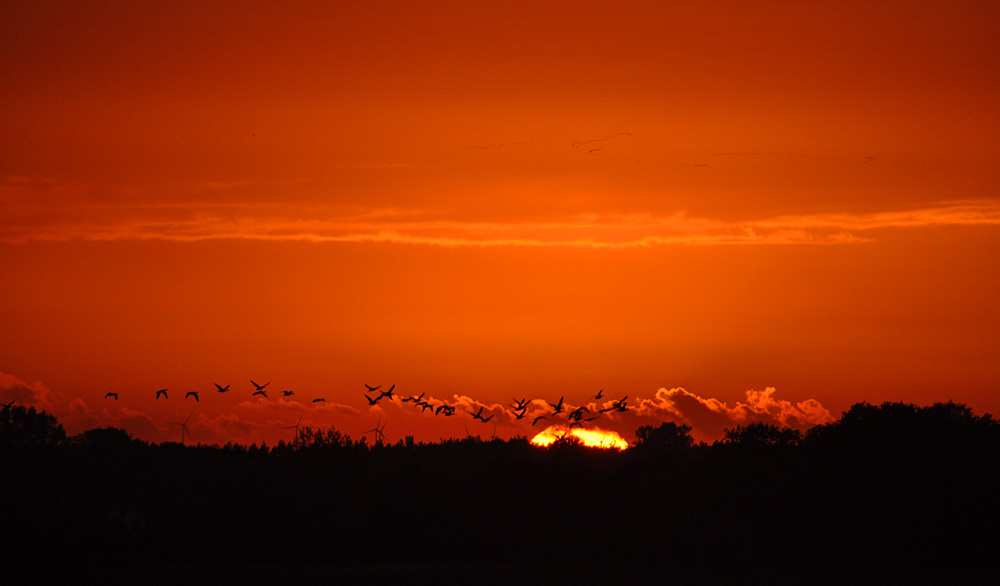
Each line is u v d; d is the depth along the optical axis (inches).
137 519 4133.9
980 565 3718.0
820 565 3782.0
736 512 4224.9
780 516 4077.3
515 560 4052.7
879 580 3334.2
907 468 3998.5
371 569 3690.9
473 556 4111.7
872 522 3860.7
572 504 4463.6
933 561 3740.2
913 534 3777.1
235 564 3890.3
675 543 4065.0
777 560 3875.5
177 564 3860.7
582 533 4158.5
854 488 3993.6
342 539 4215.1
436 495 4527.6
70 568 3548.2
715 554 3932.1
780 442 4581.7
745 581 3326.8
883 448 4136.3
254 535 4178.2
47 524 3668.8
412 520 4308.6
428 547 4138.8
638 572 3622.0
